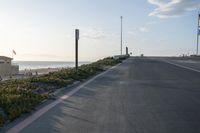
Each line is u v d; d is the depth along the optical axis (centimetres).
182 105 1230
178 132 838
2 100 1151
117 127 892
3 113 1015
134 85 1914
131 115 1050
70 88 1778
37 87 1614
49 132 848
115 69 3438
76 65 2748
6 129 890
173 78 2358
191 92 1597
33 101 1238
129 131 849
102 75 2655
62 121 971
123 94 1534
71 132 845
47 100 1352
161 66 3984
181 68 3553
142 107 1190
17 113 1030
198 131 847
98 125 917
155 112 1098
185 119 989
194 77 2436
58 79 1905
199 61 5638
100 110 1137
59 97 1442
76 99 1384
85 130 863
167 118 1004
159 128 879
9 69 7488
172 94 1528
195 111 1114
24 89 1459
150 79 2289
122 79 2300
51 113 1091
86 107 1196
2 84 1795
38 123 951
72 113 1088
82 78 2273
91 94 1537
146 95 1498
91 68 3061
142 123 938
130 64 4553
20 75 6388
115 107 1192
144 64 4544
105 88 1772
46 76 2194
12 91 1409
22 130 875
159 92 1600
